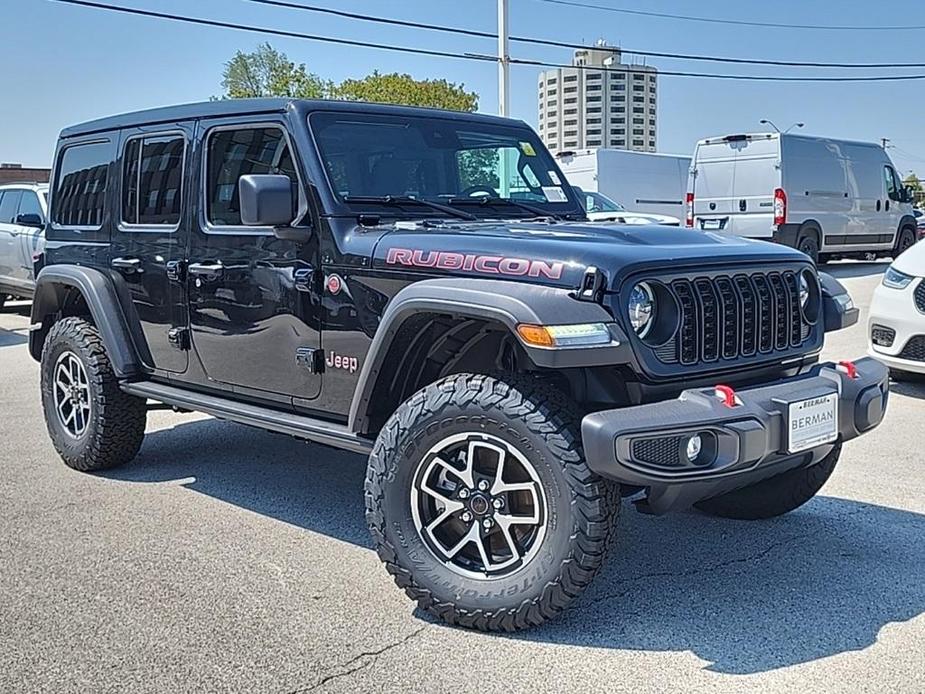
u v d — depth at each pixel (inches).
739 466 122.9
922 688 115.3
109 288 201.3
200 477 212.2
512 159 189.9
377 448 137.6
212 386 180.7
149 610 140.6
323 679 119.3
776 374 146.3
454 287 131.6
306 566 158.1
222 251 171.9
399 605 141.9
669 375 127.5
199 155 177.9
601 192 768.3
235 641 130.1
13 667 123.2
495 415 127.8
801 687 115.7
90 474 214.7
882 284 278.1
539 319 121.1
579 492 122.6
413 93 1477.6
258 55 1918.1
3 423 269.7
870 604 140.1
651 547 164.9
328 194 154.5
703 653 125.0
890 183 796.0
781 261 146.0
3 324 499.2
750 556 160.1
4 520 182.2
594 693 115.1
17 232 489.1
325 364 155.4
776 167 671.8
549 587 126.0
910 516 179.3
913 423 248.1
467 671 121.0
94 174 209.3
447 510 134.5
